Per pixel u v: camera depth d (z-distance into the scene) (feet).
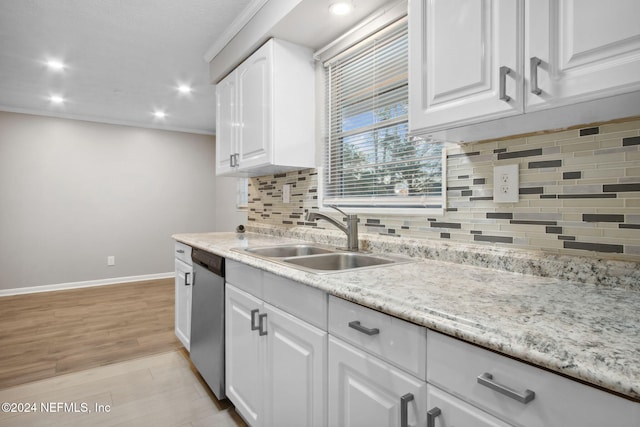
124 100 12.25
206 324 6.38
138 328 9.93
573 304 2.59
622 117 3.00
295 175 7.87
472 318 2.27
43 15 6.87
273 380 4.37
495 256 3.91
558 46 2.58
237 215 15.84
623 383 1.54
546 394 1.86
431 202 4.88
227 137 8.21
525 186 3.78
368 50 5.98
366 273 3.73
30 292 13.61
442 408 2.37
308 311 3.70
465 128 3.44
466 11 3.15
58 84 10.62
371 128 5.94
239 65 7.73
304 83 6.89
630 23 2.24
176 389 6.67
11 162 13.24
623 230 3.12
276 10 6.03
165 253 16.55
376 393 2.89
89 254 14.78
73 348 8.53
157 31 7.56
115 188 15.31
